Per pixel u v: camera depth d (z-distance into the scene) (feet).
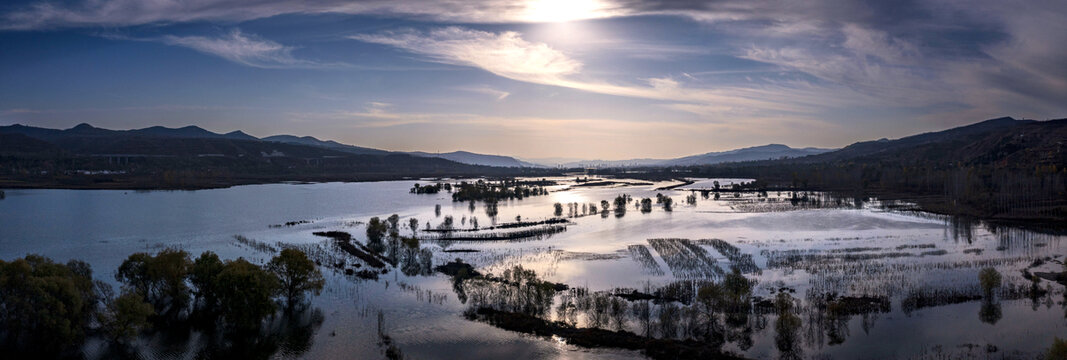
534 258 450.30
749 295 313.53
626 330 279.49
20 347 236.63
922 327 279.28
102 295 313.12
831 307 290.76
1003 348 254.27
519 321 287.69
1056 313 296.51
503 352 253.65
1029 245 501.15
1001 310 302.45
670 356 246.68
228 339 266.16
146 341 261.03
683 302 320.09
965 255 452.76
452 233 599.16
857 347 256.32
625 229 629.92
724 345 258.98
